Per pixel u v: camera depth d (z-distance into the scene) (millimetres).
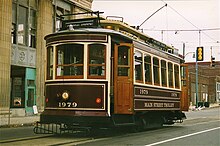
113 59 13289
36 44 24266
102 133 14750
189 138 13039
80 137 13000
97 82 12812
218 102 83812
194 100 69625
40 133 13445
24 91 23250
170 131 15945
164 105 16734
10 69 21562
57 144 11094
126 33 14539
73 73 12945
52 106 13047
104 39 13047
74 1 27984
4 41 20938
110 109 12875
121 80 13383
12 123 20156
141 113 14703
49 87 13312
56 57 13320
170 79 17812
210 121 23641
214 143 11656
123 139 12602
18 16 22609
